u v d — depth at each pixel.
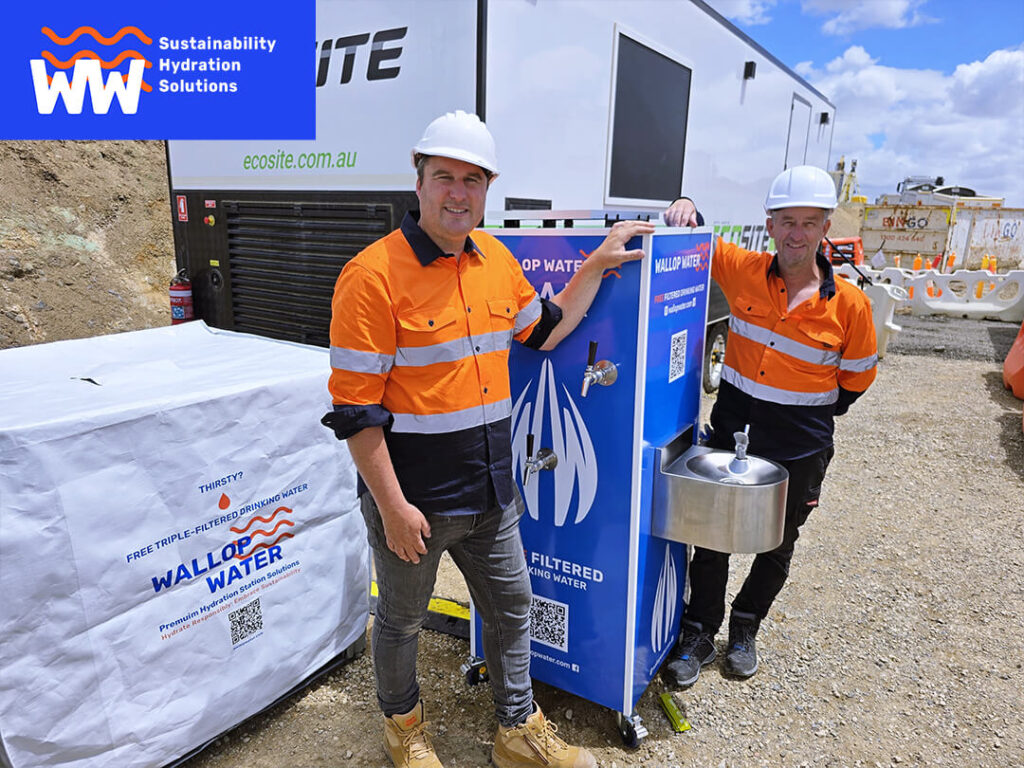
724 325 6.21
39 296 6.06
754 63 5.75
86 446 1.69
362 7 3.15
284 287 3.82
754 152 6.14
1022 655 2.79
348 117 3.31
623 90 3.87
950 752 2.27
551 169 3.35
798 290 2.28
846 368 2.32
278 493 2.18
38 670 1.67
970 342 9.03
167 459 1.86
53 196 6.81
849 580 3.35
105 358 2.46
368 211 3.34
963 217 16.56
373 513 1.82
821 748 2.27
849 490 4.42
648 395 2.04
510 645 2.01
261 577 2.17
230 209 3.96
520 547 1.99
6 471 1.56
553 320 1.97
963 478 4.62
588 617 2.20
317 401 2.26
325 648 2.45
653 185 4.41
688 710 2.42
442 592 3.14
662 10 4.16
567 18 3.28
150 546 1.85
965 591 3.26
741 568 3.48
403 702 2.01
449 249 1.72
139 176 7.60
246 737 2.23
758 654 2.76
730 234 5.86
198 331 2.95
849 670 2.67
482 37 2.78
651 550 2.21
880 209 15.27
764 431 2.35
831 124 8.85
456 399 1.73
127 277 6.91
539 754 2.04
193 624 1.99
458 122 1.59
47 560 1.64
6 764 1.65
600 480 2.09
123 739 1.85
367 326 1.60
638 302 1.93
